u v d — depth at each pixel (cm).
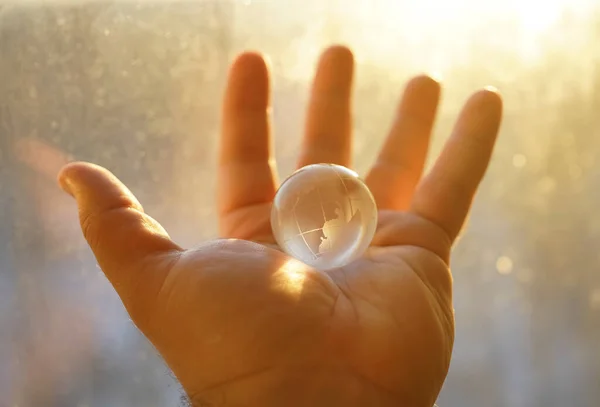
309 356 33
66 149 39
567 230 41
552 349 42
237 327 33
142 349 39
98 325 39
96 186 34
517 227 41
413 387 34
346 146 40
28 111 38
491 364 41
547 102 41
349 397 33
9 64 38
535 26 41
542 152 41
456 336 41
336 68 40
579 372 42
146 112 39
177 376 33
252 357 33
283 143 41
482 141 38
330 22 40
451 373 41
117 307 39
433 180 38
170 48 39
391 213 38
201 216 40
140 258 34
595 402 41
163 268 33
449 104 41
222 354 33
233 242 34
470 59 41
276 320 33
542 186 41
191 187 40
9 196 38
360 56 41
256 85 39
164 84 39
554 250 41
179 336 33
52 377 39
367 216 35
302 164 40
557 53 41
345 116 40
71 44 38
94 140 39
